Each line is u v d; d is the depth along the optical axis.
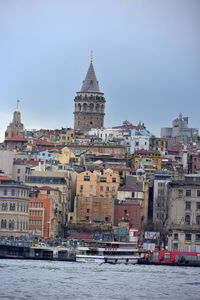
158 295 198.50
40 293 193.88
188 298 195.75
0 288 197.88
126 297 193.88
